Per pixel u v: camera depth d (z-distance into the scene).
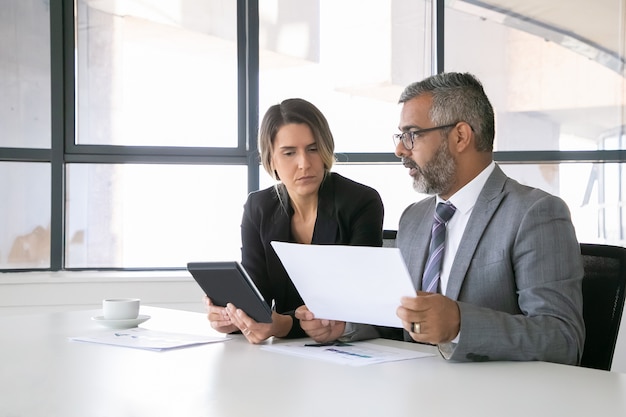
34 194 3.83
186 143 3.95
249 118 3.93
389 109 4.01
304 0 3.97
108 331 1.89
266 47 3.94
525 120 3.97
